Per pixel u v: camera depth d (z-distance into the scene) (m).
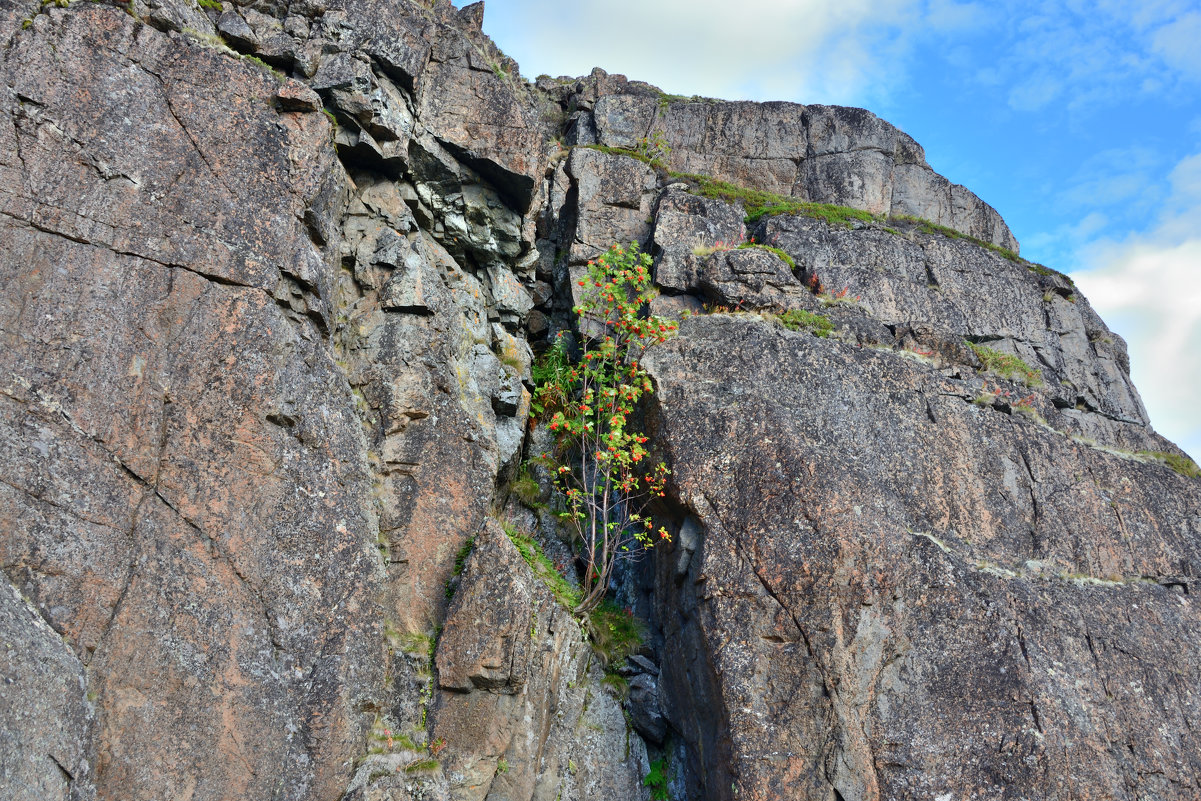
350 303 9.90
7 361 6.67
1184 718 9.77
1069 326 14.17
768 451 10.09
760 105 15.59
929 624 9.38
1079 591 10.38
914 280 13.39
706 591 9.59
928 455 10.84
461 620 8.62
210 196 7.93
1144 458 12.23
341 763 7.36
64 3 7.70
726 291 11.94
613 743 10.15
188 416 7.34
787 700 9.08
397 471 9.33
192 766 6.70
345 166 10.39
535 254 12.59
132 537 6.88
